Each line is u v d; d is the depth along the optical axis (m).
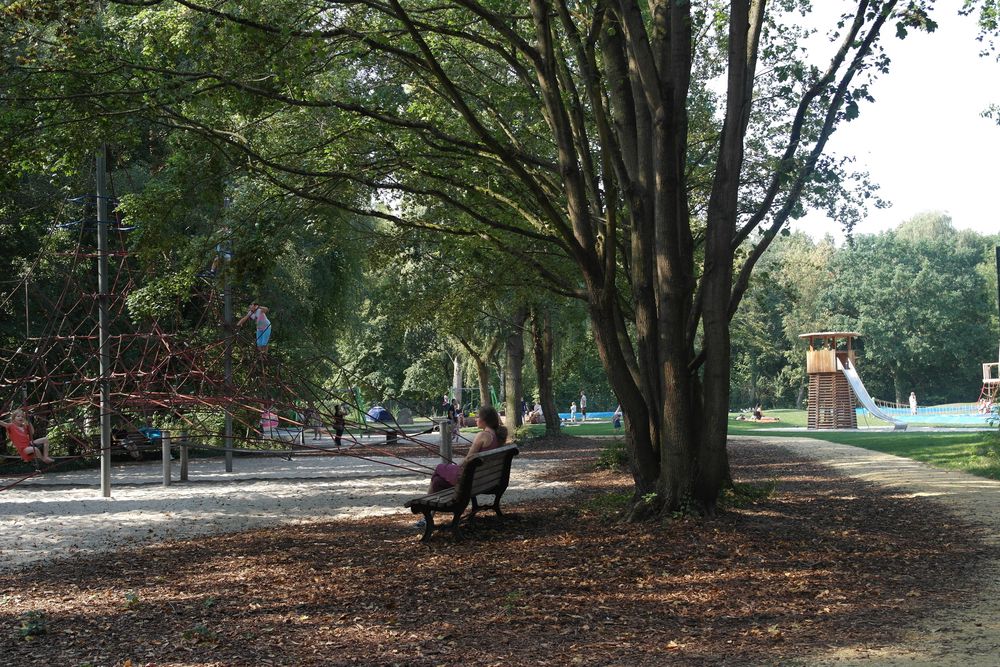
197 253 13.08
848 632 6.16
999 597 7.10
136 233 13.42
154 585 8.41
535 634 6.27
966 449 22.28
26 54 11.42
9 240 25.23
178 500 15.92
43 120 11.41
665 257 11.14
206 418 28.14
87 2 11.17
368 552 9.86
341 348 56.78
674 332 11.12
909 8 11.20
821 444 28.95
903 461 20.70
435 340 53.12
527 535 10.48
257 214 13.19
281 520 13.20
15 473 23.42
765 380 89.12
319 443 33.75
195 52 11.38
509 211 16.00
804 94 12.47
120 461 26.91
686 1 11.01
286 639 6.30
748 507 11.88
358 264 32.22
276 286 29.61
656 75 10.97
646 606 6.98
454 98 10.71
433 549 9.87
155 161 24.91
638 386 12.50
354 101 12.51
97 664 5.80
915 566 8.34
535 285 18.59
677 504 11.08
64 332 26.25
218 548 10.59
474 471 10.51
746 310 64.25
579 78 16.22
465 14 13.99
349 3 11.29
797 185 12.43
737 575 7.99
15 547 10.98
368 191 16.11
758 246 12.69
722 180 11.22
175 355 19.27
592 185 13.34
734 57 11.16
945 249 89.44
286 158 14.27
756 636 6.10
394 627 6.54
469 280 20.61
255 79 11.47
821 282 83.69
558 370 26.50
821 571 8.12
